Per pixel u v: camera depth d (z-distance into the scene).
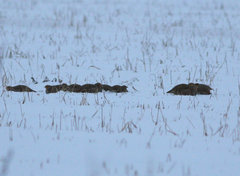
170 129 23.56
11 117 25.52
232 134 22.94
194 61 49.44
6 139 20.36
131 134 22.12
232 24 73.25
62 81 40.47
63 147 19.25
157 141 20.89
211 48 56.19
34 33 63.97
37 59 49.19
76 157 17.84
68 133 21.81
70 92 34.84
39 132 21.84
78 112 27.38
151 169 16.52
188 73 44.03
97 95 31.81
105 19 77.06
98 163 17.11
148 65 47.56
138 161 17.50
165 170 16.61
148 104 30.42
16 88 34.91
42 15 78.94
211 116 27.23
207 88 35.22
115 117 26.23
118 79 41.47
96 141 20.44
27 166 16.64
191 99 32.75
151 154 18.61
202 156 18.67
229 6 91.25
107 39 61.69
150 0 99.00
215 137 22.19
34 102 30.61
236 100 32.84
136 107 29.41
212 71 44.59
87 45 57.72
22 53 51.66
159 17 79.38
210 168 17.08
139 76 42.66
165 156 18.44
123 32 66.88
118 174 15.83
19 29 66.56
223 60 49.91
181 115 27.20
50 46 56.47
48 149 18.91
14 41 58.34
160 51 54.47
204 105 30.58
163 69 44.53
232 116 27.41
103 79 41.22
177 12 84.38
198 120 26.02
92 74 43.38
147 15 81.19
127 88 37.56
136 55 52.47
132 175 15.74
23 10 83.38
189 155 18.75
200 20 76.56
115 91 35.31
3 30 64.94
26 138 20.62
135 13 83.31
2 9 83.75
